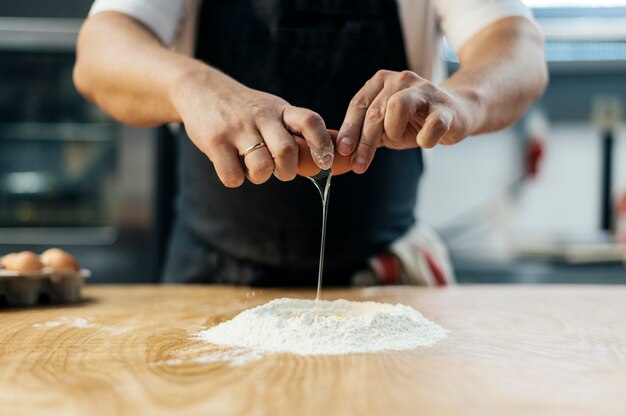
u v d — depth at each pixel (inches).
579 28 74.7
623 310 38.0
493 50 39.5
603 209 80.4
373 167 47.1
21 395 20.6
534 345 28.0
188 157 49.2
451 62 76.5
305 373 23.1
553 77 80.0
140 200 73.1
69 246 73.4
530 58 40.2
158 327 32.4
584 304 40.4
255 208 47.0
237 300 42.3
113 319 34.9
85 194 74.2
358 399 20.0
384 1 47.6
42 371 23.6
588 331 31.4
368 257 49.8
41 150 74.1
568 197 80.7
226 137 29.3
